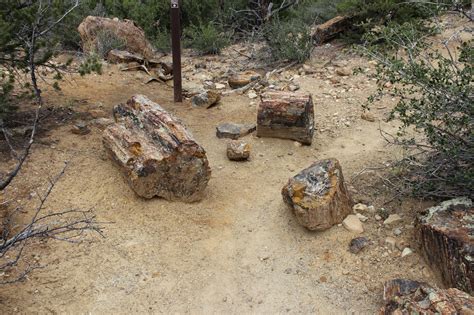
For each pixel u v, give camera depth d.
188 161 4.91
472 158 4.43
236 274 4.27
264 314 3.89
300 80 8.47
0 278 3.98
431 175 4.66
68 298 3.90
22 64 6.17
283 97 6.30
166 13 12.98
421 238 4.21
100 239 4.50
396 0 9.78
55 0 6.31
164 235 4.63
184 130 5.04
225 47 11.32
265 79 8.54
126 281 4.11
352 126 6.85
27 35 6.11
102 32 9.75
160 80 8.73
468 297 3.29
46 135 6.09
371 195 5.11
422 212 4.32
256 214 5.01
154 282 4.13
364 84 8.06
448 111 4.58
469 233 3.87
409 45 5.26
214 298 4.03
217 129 6.56
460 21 9.70
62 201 4.91
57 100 7.25
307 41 9.54
